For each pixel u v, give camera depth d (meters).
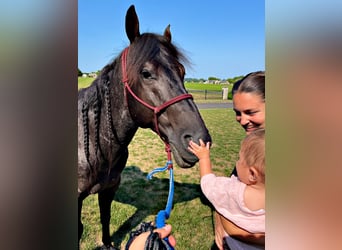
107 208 1.59
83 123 1.28
